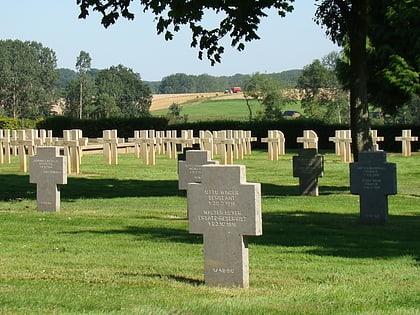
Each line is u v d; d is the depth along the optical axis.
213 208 10.15
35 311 8.60
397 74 49.66
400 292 9.80
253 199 9.94
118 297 9.41
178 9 22.84
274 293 9.75
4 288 9.91
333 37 26.95
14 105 106.88
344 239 15.38
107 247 13.77
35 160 19.16
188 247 13.78
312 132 39.41
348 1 25.27
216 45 24.94
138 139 37.75
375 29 50.16
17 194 24.45
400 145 51.25
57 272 11.16
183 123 58.16
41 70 112.94
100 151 44.53
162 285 10.26
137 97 108.25
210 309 8.68
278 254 13.30
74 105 104.38
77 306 8.90
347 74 53.38
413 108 75.75
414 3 48.28
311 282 10.77
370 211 17.88
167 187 27.41
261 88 83.12
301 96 87.94
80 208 20.59
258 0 24.05
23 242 14.35
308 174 25.00
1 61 105.50
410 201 24.12
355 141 25.45
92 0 24.02
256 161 39.97
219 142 38.09
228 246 10.12
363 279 10.97
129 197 24.11
